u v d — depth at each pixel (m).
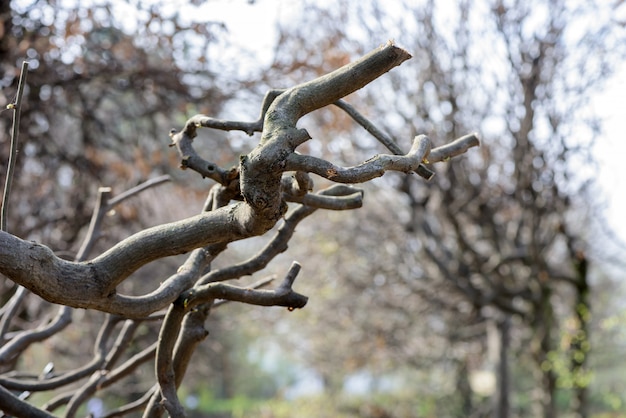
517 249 11.42
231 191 2.32
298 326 15.63
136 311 1.92
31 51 6.97
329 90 1.65
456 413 18.16
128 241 1.80
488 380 17.25
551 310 11.08
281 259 14.05
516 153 10.55
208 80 8.02
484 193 11.12
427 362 16.38
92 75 7.38
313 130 9.91
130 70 7.56
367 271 13.38
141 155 7.68
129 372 2.99
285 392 19.92
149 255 1.79
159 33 7.37
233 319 12.44
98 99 7.75
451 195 10.80
